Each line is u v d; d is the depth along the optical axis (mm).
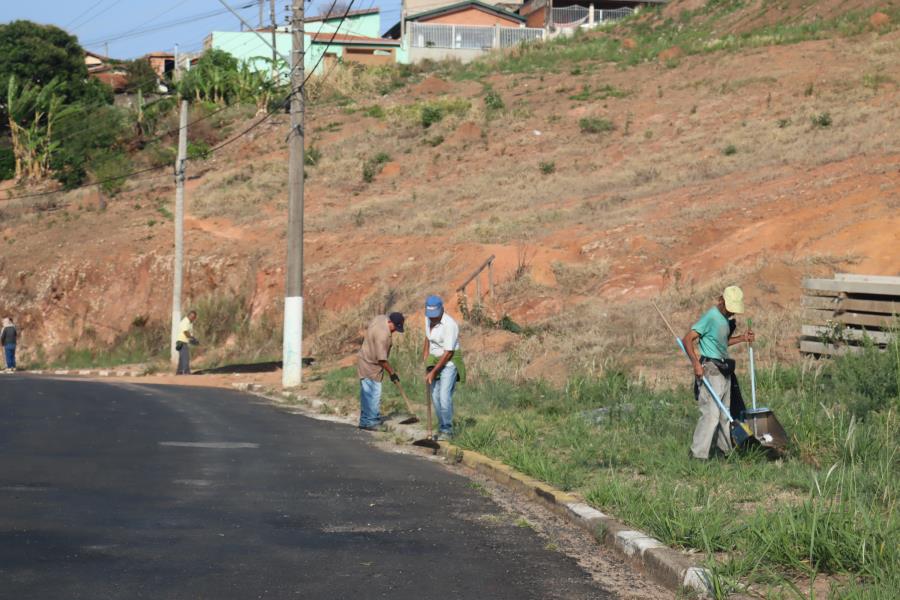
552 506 7684
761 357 14484
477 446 10500
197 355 30484
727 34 53656
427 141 42875
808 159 27125
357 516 7215
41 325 36906
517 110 44469
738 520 6414
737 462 8484
